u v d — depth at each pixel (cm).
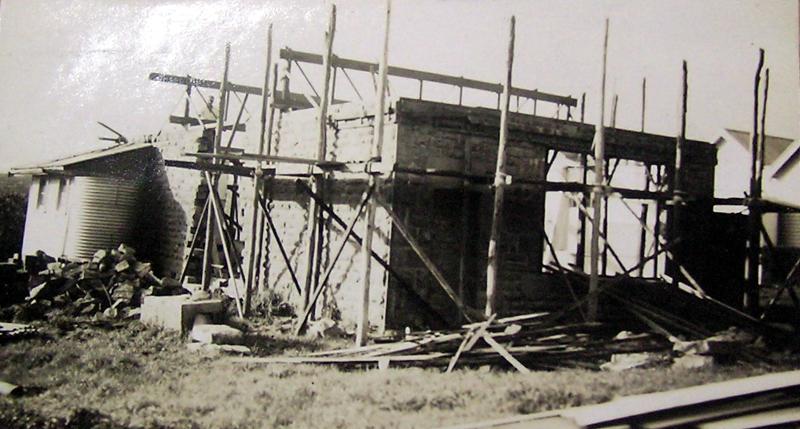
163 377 796
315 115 1310
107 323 1084
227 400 699
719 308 1125
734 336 962
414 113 1118
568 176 1922
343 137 1239
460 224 1167
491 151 1188
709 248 1336
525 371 821
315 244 1266
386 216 1120
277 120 1426
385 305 1103
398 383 758
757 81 1067
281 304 1329
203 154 1002
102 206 1460
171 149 1530
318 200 1122
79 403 685
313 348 980
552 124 1238
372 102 1160
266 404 681
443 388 725
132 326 1061
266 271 1437
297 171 1318
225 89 1189
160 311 1079
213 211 1352
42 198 1587
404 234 991
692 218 1370
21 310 1109
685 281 1338
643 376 774
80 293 1227
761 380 585
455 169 1157
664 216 1468
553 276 1235
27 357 862
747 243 1152
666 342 978
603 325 1027
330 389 739
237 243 1564
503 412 628
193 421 629
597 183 1049
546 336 965
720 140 1436
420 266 1135
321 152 1067
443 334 991
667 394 579
